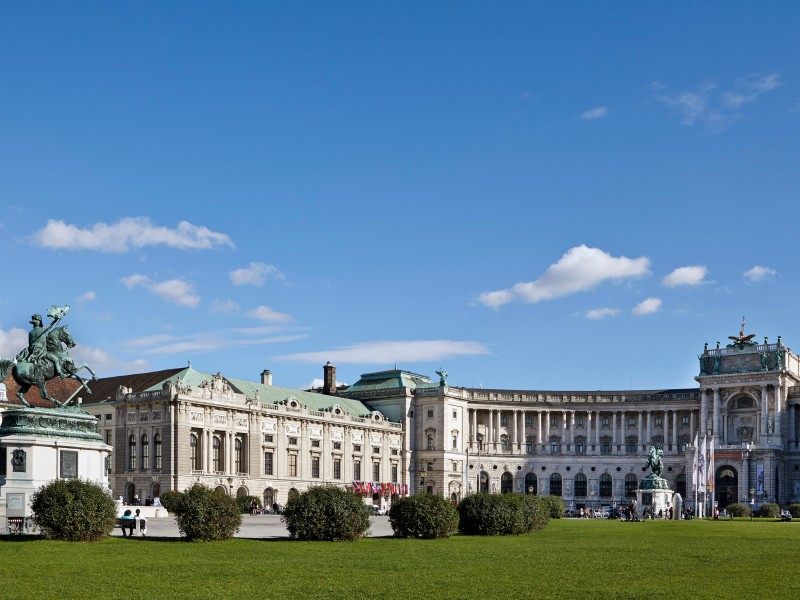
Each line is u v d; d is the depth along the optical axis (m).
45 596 38.50
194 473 154.75
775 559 57.38
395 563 52.38
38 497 61.12
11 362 68.75
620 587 42.28
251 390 176.25
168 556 54.28
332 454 187.50
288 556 55.78
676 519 137.12
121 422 160.12
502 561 54.44
